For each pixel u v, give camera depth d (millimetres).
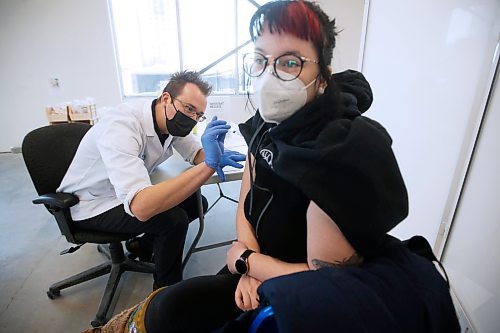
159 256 1380
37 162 1314
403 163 1421
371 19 1638
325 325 370
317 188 478
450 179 1131
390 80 1491
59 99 3984
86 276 1545
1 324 1362
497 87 929
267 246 754
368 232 471
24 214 2361
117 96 4141
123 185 1051
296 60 579
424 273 452
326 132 497
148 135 1274
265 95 602
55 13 3621
